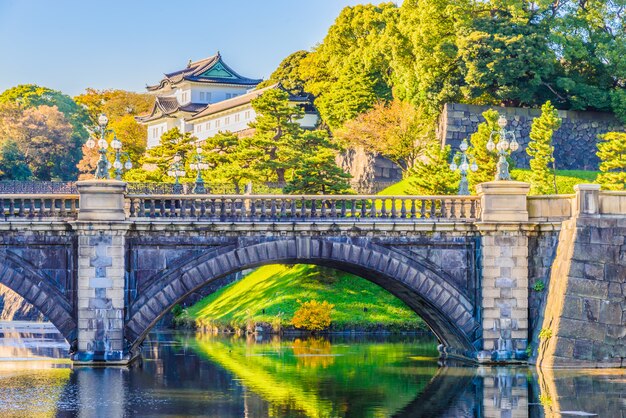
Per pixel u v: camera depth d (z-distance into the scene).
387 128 136.38
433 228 70.81
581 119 131.25
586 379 64.38
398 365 76.06
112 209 68.06
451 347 80.88
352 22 168.62
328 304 107.00
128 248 69.06
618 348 67.81
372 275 74.50
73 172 190.88
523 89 128.25
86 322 68.06
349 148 148.88
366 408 57.56
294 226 69.88
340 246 70.62
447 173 105.94
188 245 69.62
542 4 129.75
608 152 103.94
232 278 135.00
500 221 70.38
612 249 68.12
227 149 131.88
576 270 67.81
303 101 172.50
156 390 63.34
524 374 66.88
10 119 189.88
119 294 68.25
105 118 71.06
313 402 59.41
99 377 66.44
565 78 127.50
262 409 57.16
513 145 74.88
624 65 130.00
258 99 129.38
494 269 70.69
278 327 106.69
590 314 67.81
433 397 60.38
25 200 71.19
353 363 77.88
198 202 74.44
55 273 68.56
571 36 130.75
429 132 134.88
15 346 96.00
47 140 187.25
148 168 170.50
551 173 113.88
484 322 70.69
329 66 175.25
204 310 125.31
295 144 125.94
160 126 198.00
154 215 69.19
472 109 130.00
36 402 58.78
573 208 69.56
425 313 78.94
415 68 135.12
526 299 70.81
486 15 130.62
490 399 59.09
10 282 68.19
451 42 129.88
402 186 129.25
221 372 72.44
